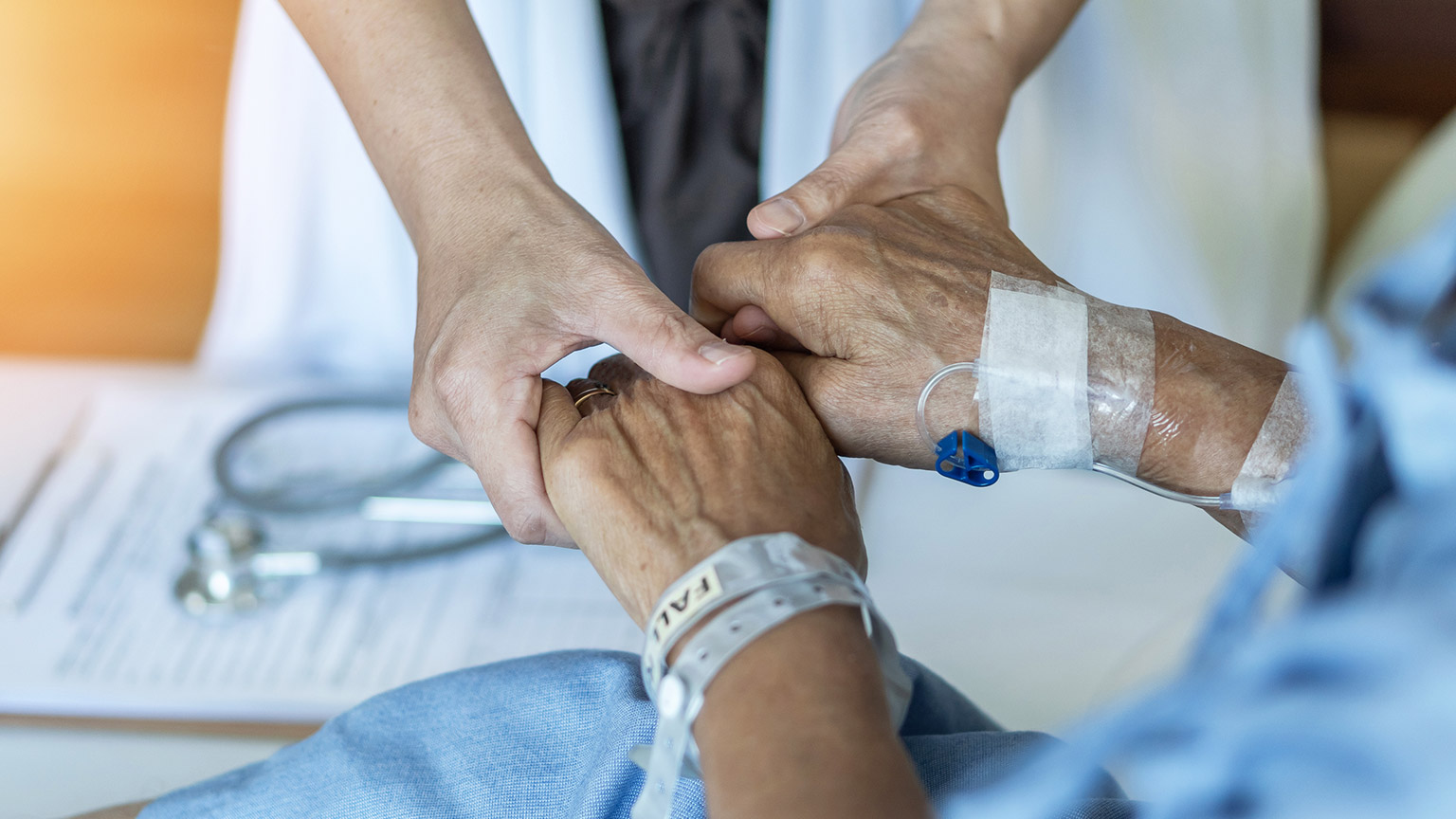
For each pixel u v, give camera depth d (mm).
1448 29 1691
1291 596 763
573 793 541
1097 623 1016
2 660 916
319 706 885
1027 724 913
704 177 1462
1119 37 1426
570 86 1374
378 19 824
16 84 1750
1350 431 301
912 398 652
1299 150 1572
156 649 937
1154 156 1510
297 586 1010
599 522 590
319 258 1481
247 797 559
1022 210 1497
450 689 580
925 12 933
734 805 411
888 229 723
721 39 1362
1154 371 627
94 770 834
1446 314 299
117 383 1309
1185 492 634
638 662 582
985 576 1078
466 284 731
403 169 813
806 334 683
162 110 1750
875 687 439
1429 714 215
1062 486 1201
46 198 1741
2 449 1176
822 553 482
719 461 585
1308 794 229
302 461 1172
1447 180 1488
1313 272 1669
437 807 538
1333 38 1738
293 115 1382
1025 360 633
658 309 662
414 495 1103
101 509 1102
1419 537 260
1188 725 252
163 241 1716
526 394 671
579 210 755
